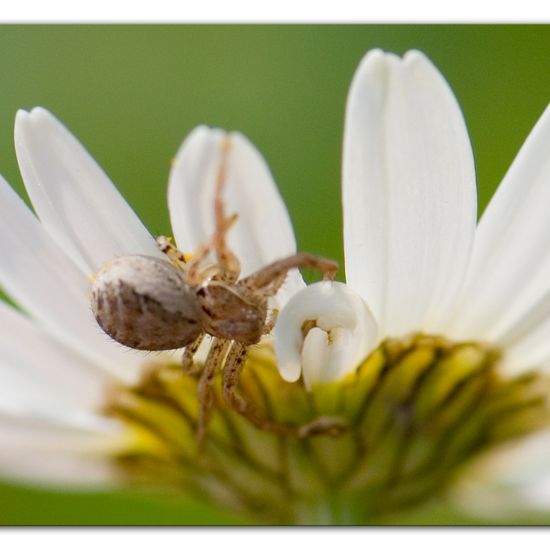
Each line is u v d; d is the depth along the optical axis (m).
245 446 0.11
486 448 0.11
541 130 0.11
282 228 0.11
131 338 0.11
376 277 0.11
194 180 0.11
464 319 0.11
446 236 0.11
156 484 0.11
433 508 0.11
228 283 0.11
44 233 0.11
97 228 0.11
